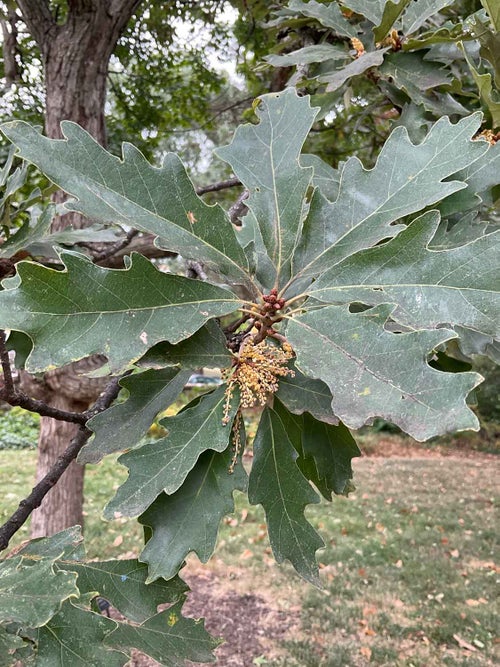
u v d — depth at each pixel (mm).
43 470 1211
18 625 336
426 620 1467
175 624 394
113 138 1741
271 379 349
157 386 373
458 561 1845
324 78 559
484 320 302
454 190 350
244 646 1359
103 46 1196
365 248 343
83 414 450
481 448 3924
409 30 605
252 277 361
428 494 2676
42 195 530
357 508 2402
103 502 2398
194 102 1897
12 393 404
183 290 325
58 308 285
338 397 276
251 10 1254
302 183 390
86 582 392
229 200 1714
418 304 317
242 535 2031
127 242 684
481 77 461
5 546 393
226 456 355
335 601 1564
